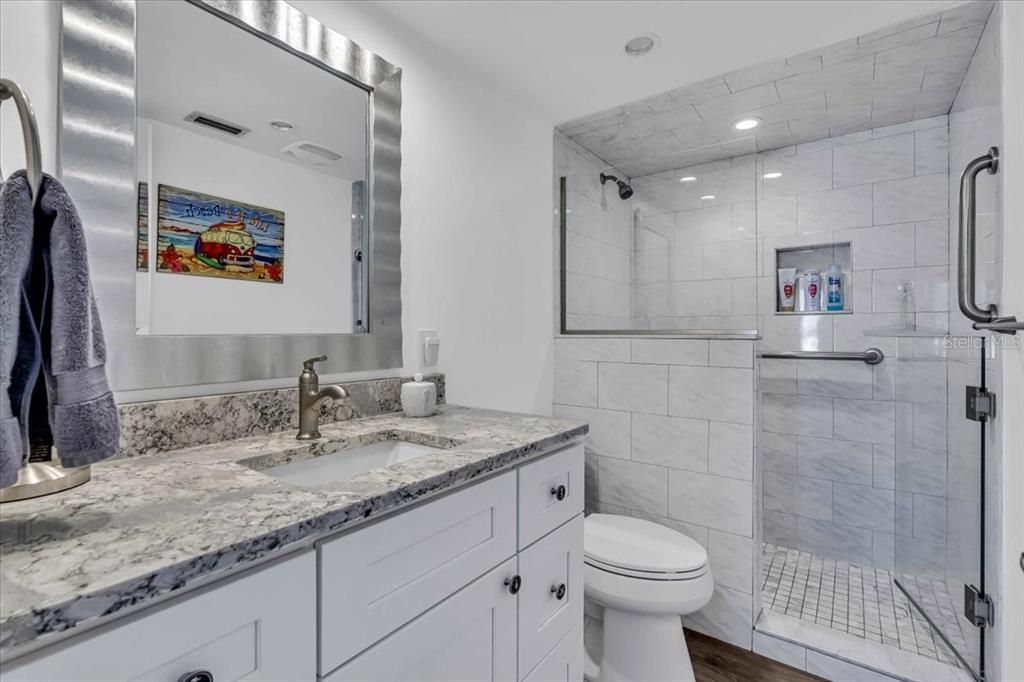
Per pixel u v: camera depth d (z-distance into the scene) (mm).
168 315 987
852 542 2295
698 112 2078
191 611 531
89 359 603
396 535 767
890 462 2205
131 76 930
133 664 490
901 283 2162
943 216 2084
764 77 1827
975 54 1647
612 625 1562
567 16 1467
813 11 1455
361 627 711
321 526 643
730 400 1855
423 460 914
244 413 1082
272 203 1167
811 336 2346
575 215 2297
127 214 922
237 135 1105
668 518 1980
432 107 1579
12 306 534
